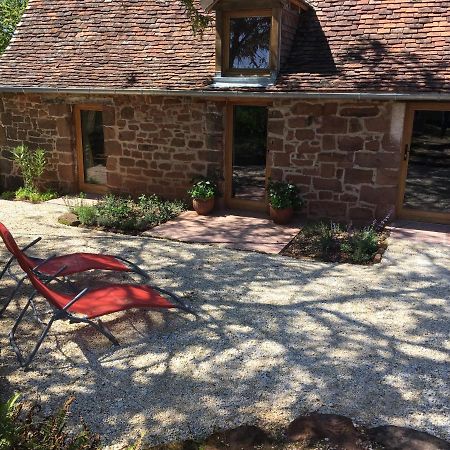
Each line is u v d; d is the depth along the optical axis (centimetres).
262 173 868
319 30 839
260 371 377
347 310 486
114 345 414
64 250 669
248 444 298
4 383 359
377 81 727
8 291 526
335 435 304
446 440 300
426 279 571
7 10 1602
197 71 863
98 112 994
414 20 793
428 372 375
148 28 974
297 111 798
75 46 1005
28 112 1032
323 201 816
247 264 622
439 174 767
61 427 269
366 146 769
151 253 663
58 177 1047
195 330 442
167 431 310
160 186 937
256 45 805
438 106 738
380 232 747
